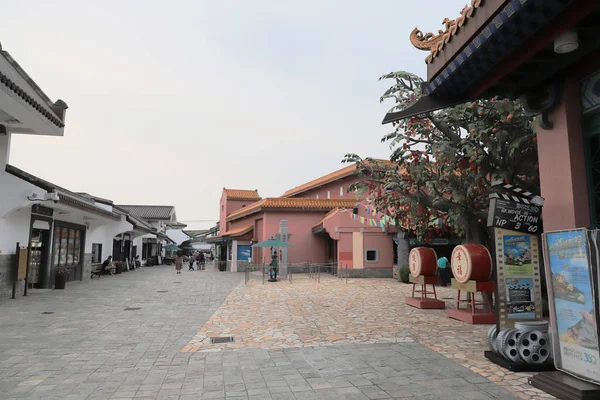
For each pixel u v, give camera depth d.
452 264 10.51
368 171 13.20
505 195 6.84
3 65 8.98
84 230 21.64
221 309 12.13
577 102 5.41
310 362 6.44
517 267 6.68
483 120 9.09
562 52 4.48
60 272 17.41
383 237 23.97
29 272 16.28
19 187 13.36
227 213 39.00
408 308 12.09
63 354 7.03
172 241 60.66
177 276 26.12
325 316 10.76
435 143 9.84
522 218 6.80
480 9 4.61
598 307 4.44
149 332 8.87
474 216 11.23
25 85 10.19
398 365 6.18
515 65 4.88
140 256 39.56
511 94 5.88
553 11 3.87
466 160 9.45
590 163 5.33
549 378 4.94
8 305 12.59
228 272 30.59
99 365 6.39
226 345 7.67
